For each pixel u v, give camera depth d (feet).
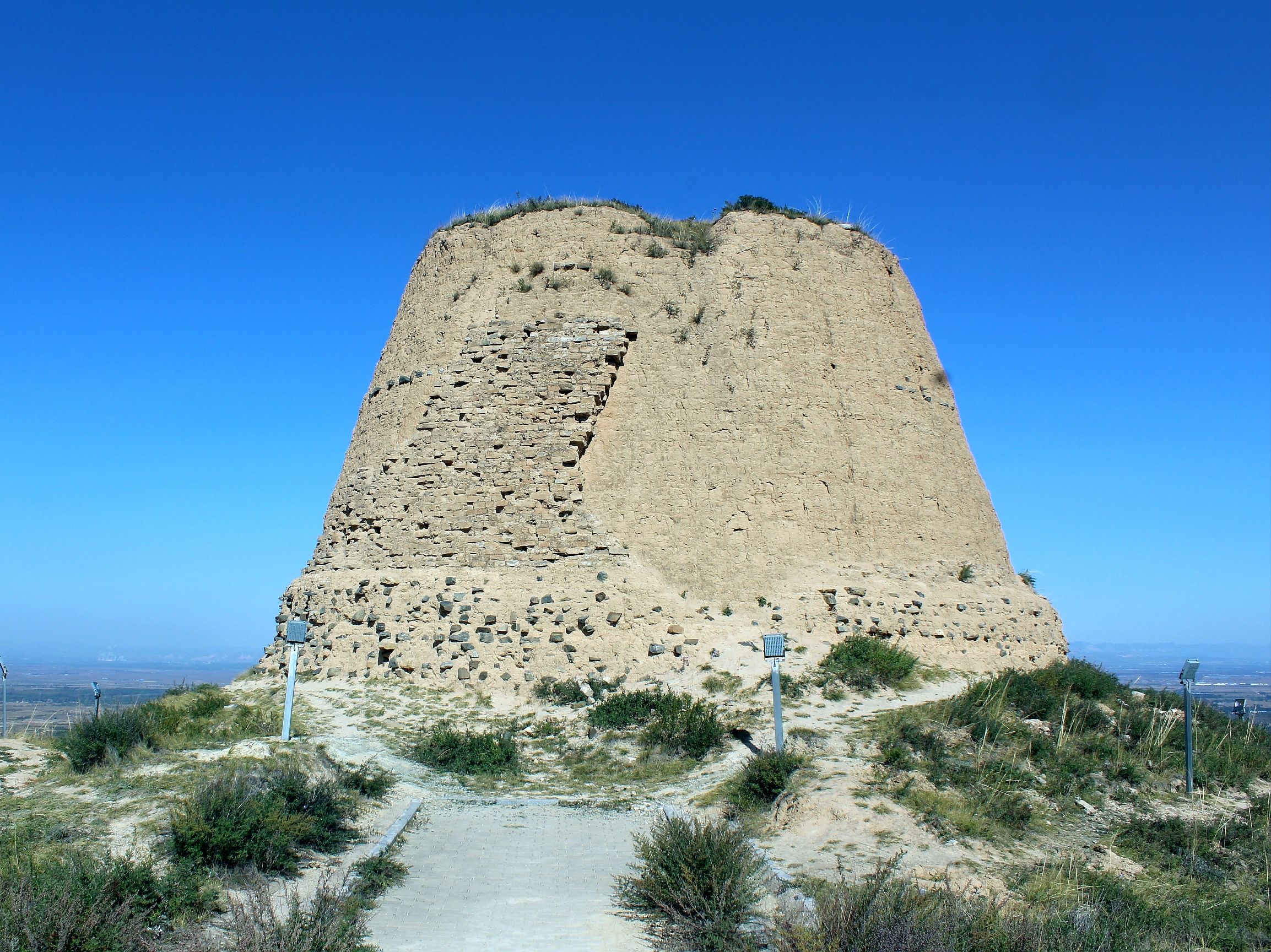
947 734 50.55
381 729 58.54
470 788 48.93
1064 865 36.63
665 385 75.92
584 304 79.05
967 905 29.96
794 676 61.21
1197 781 51.03
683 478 72.54
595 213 84.53
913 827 38.88
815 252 81.97
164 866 32.73
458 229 87.45
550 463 72.95
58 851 33.04
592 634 66.13
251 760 44.52
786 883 33.30
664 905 31.27
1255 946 32.48
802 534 70.90
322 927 27.30
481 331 79.30
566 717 60.44
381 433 81.05
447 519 72.90
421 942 29.01
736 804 43.04
